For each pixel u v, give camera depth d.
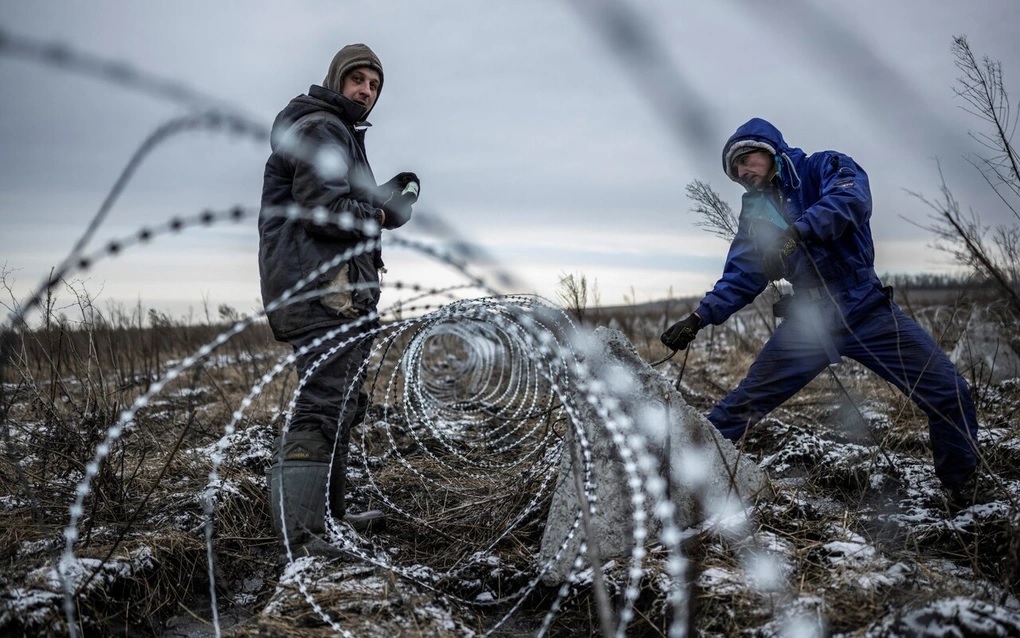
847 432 5.36
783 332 4.26
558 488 3.46
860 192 3.89
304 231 3.72
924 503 4.00
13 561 3.34
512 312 2.92
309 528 3.67
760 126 4.15
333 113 3.86
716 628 2.81
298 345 3.77
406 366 4.49
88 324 4.80
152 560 3.52
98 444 4.45
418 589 3.26
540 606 3.32
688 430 3.66
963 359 6.68
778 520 3.65
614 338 3.65
